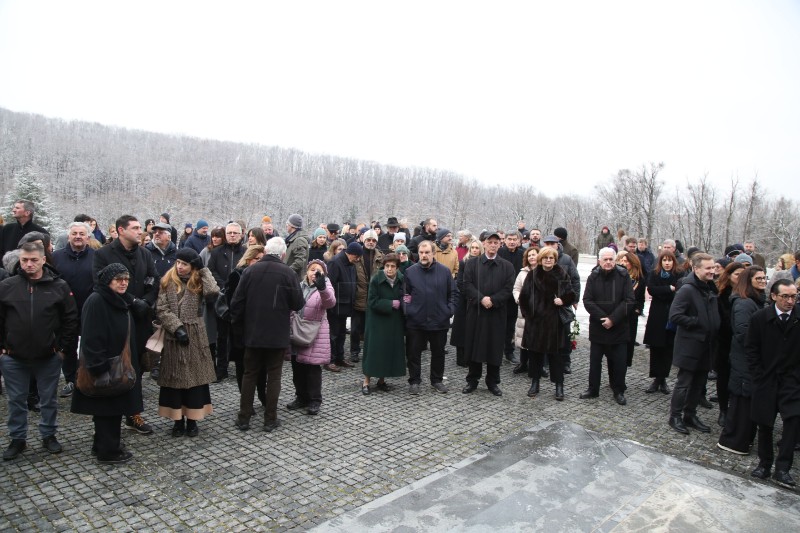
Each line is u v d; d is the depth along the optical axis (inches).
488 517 147.9
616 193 2137.1
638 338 453.1
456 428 224.1
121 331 176.6
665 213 2039.9
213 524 144.0
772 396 185.5
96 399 174.7
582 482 172.6
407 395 272.1
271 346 210.5
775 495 169.9
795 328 181.3
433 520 145.5
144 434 207.5
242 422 215.3
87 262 245.9
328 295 235.5
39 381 186.2
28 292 181.0
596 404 266.8
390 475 177.2
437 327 274.8
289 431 216.4
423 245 275.4
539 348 264.4
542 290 267.0
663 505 159.2
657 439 221.3
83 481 166.7
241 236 301.6
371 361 269.6
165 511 150.2
